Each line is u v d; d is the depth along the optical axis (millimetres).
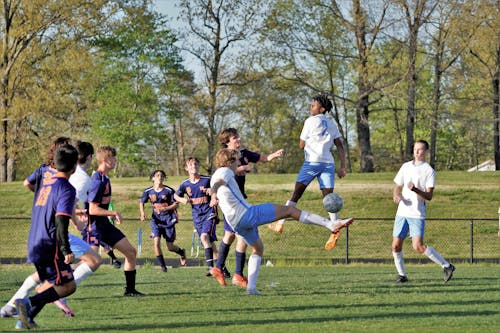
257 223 13562
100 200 14195
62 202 10016
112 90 71938
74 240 12445
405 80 63344
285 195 48594
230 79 68812
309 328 10148
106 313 12188
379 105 83625
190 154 101750
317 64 67875
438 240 40000
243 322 10836
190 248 38250
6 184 55938
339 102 67000
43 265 10312
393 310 12133
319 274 20609
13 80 60531
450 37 60281
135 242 39938
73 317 11758
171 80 74438
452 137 88938
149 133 74562
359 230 41875
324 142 16438
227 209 13602
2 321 11266
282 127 92750
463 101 68062
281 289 15750
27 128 61219
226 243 16562
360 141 64000
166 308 12727
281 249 38125
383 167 87250
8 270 24234
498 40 61781
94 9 58594
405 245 38906
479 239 40156
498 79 68750
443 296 14195
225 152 13664
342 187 50312
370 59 61438
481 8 58312
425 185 16531
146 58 72500
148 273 22328
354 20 60875
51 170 10516
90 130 68125
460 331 9852
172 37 73625
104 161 14438
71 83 61531
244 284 15156
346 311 12023
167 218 23984
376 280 18094
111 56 70625
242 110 82062
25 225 44094
